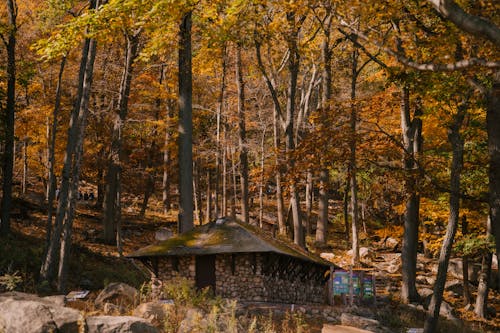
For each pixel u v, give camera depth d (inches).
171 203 2146.9
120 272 1172.5
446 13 435.8
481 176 1088.2
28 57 1380.4
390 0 693.3
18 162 2039.9
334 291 1211.2
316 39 1469.0
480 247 1207.6
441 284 851.4
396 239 1831.9
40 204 1609.3
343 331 609.0
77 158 914.1
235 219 1098.1
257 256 1023.6
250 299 1014.4
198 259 1047.0
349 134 933.2
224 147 1744.6
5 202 1202.6
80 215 1625.2
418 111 1171.3
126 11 696.4
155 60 1628.9
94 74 1526.8
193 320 522.3
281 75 1932.8
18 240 1190.9
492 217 721.6
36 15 1300.4
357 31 695.1
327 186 987.3
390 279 1453.0
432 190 904.3
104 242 1421.0
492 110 722.8
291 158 971.3
